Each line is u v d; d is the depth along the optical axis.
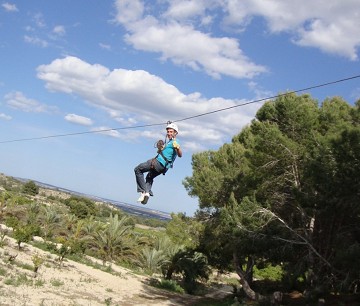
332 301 18.41
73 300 14.76
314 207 16.31
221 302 22.67
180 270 31.12
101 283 20.92
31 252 22.69
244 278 23.23
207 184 24.41
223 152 25.83
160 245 34.28
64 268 21.53
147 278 29.22
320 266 18.39
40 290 14.81
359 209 15.64
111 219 33.94
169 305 19.95
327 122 19.55
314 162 15.73
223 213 20.33
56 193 133.75
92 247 32.25
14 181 127.75
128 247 32.75
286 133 20.34
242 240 19.42
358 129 14.57
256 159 20.09
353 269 14.79
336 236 17.86
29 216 32.53
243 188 23.22
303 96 22.89
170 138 8.25
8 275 15.55
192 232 30.45
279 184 20.50
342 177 14.75
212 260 31.44
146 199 7.98
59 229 32.44
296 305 18.91
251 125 21.12
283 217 21.16
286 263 22.47
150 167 8.03
